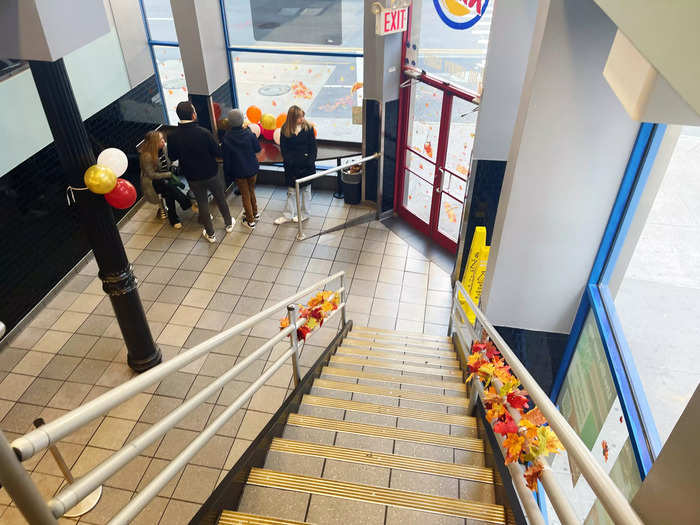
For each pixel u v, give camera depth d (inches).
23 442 40.8
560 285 140.9
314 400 143.6
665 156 108.1
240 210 297.1
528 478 73.8
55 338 209.5
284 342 211.5
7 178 201.0
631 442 100.8
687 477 35.2
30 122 208.8
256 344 210.2
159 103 300.5
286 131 258.5
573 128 118.6
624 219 125.9
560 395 154.5
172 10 254.5
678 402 88.1
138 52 274.1
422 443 122.6
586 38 108.7
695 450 34.4
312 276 253.1
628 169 120.6
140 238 271.3
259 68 291.1
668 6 39.1
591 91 114.1
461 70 231.8
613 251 131.5
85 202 150.5
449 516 95.8
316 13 267.1
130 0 262.1
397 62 255.6
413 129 270.5
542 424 80.7
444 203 269.9
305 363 203.0
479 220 231.5
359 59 276.7
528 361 157.8
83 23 109.7
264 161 285.9
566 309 145.0
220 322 224.4
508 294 145.1
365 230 288.0
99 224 155.8
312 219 294.0
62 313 221.1
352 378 168.1
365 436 125.7
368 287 251.4
